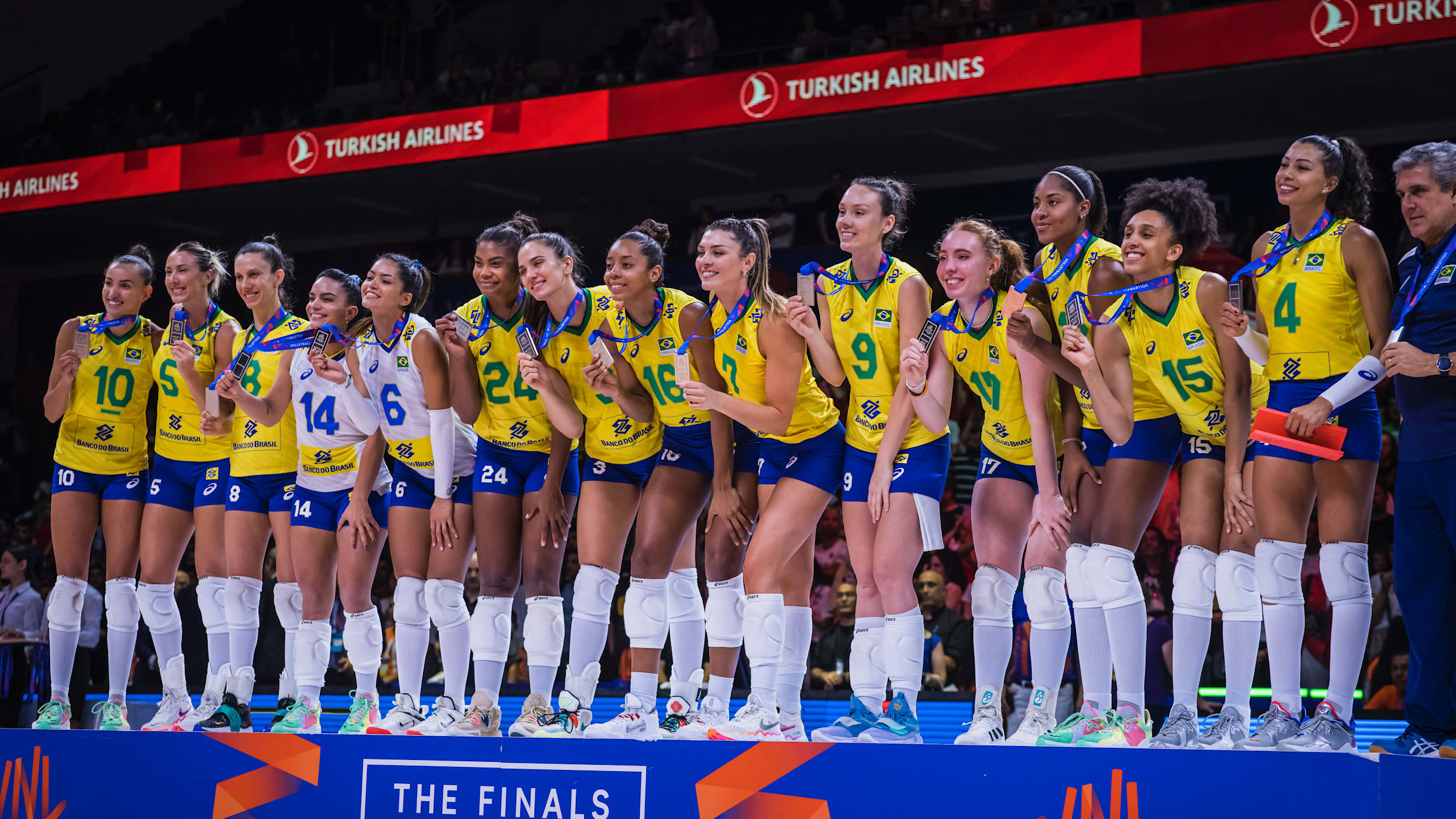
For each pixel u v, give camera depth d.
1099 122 18.61
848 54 20.72
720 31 22.72
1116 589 5.91
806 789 5.43
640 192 22.50
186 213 23.34
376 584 15.81
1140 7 16.39
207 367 8.50
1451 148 5.65
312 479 7.82
